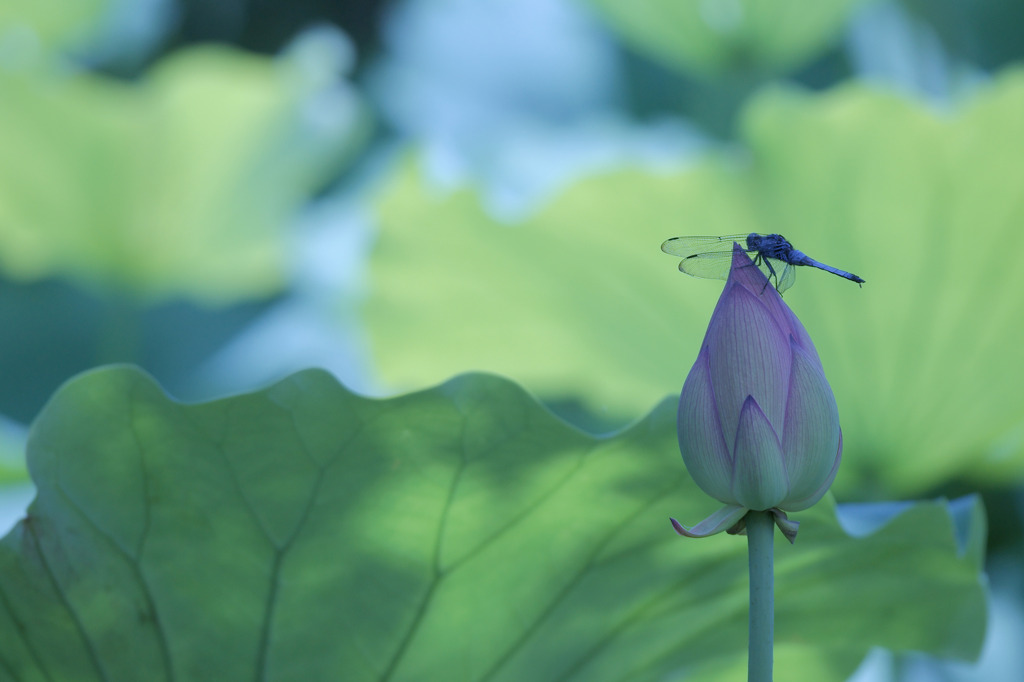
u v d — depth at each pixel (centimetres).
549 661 219
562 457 212
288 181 428
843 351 310
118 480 212
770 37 410
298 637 215
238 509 212
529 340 374
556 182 451
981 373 299
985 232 298
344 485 212
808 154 308
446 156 460
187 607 214
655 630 220
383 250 361
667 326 355
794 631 224
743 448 204
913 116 296
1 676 214
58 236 410
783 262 211
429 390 210
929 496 373
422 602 215
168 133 390
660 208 332
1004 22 422
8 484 298
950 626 225
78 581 212
